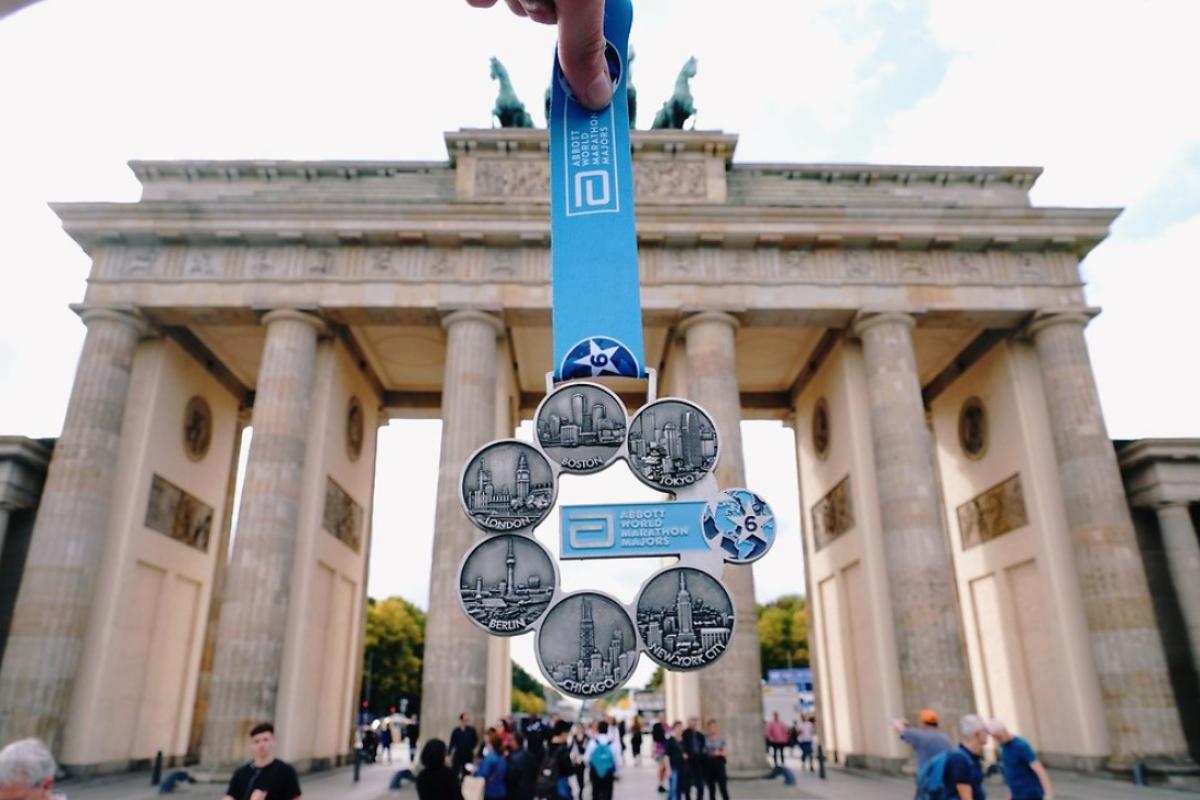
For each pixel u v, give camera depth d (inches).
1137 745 1583.4
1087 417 1806.1
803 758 1980.8
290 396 1770.4
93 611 1691.7
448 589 1603.1
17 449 1779.0
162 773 1743.4
